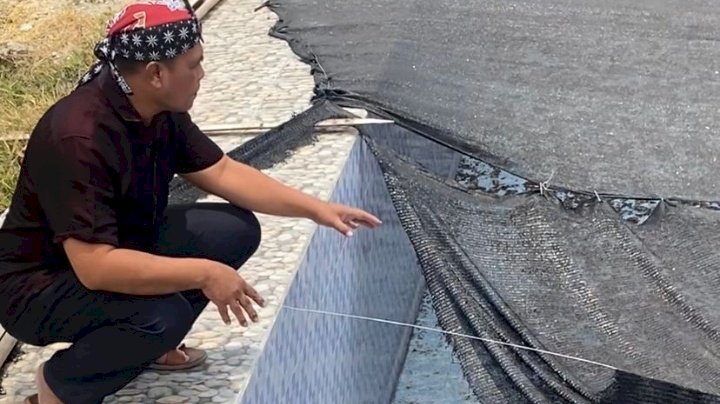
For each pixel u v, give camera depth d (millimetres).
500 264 4332
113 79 2771
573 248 4398
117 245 2752
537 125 5109
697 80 5465
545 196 4645
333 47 5883
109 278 2715
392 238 5734
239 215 3244
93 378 2932
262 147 4758
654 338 3992
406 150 5781
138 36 2688
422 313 6445
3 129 5012
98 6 7004
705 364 3838
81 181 2680
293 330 3807
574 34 5914
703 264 4344
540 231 4457
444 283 4121
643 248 4383
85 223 2688
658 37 5836
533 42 5797
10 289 2895
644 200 4668
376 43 5844
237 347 3432
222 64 5910
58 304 2869
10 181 4574
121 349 2871
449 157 7004
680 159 4891
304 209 3248
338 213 3271
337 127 4969
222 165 3238
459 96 5312
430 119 5090
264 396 3453
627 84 5402
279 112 5184
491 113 5191
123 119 2768
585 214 4559
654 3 6227
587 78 5496
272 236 4113
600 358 3904
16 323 2928
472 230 4438
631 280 4262
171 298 2904
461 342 3957
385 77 5426
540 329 4043
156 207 2965
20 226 2879
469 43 5824
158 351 2906
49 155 2693
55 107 2760
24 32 6445
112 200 2766
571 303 4160
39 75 5789
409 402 5582
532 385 3824
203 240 3162
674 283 4242
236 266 3279
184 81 2787
